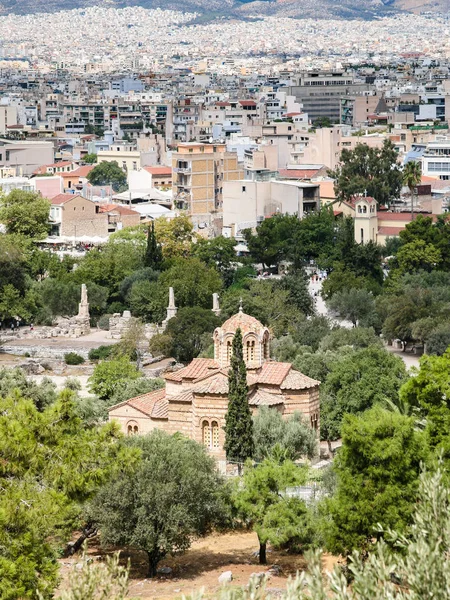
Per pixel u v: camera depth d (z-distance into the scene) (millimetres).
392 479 181250
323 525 186000
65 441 172250
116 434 178875
